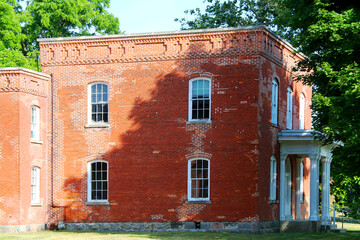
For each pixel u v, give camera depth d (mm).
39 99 34969
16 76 33375
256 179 31812
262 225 32125
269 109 33688
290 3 29000
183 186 33094
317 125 28328
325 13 25969
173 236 29250
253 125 32125
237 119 32438
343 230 35094
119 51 34750
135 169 34000
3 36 47562
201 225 32562
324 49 27375
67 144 35281
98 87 35188
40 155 34844
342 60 26375
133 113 34312
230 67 32781
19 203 32750
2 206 33000
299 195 38875
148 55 34219
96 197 34656
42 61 35969
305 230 34094
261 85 32500
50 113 35688
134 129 34219
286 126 36844
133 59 34438
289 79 37688
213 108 32906
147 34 34219
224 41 32969
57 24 52906
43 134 35219
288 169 37938
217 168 32562
